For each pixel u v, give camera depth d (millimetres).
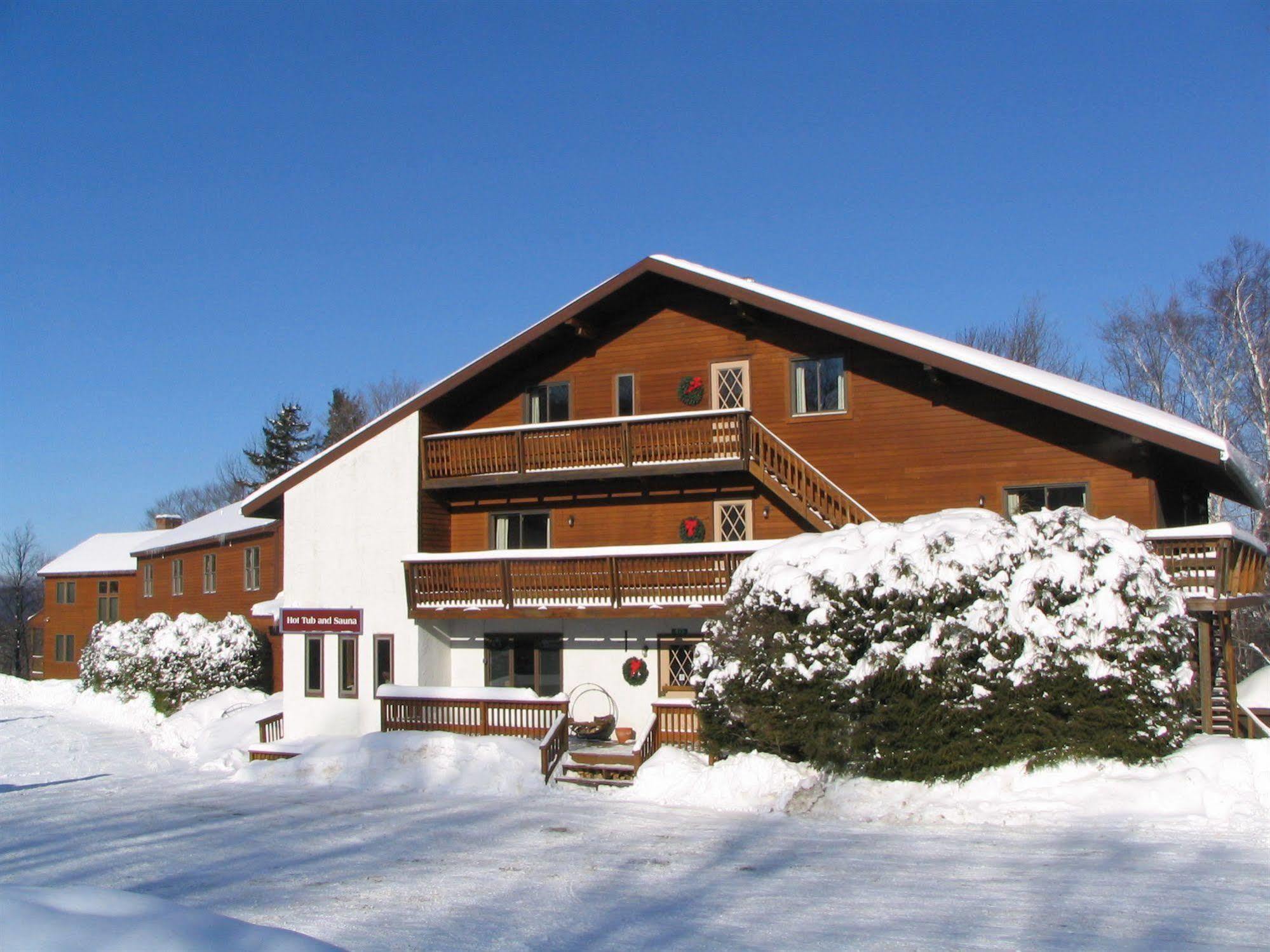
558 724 20297
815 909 10523
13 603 79875
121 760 27031
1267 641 34562
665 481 24094
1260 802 14148
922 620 16125
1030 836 13672
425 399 24719
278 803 18625
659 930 9820
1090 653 15555
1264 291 35125
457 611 23406
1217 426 34750
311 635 25234
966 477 21453
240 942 5180
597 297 23625
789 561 17578
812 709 16547
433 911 10727
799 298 22656
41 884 12258
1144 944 8992
